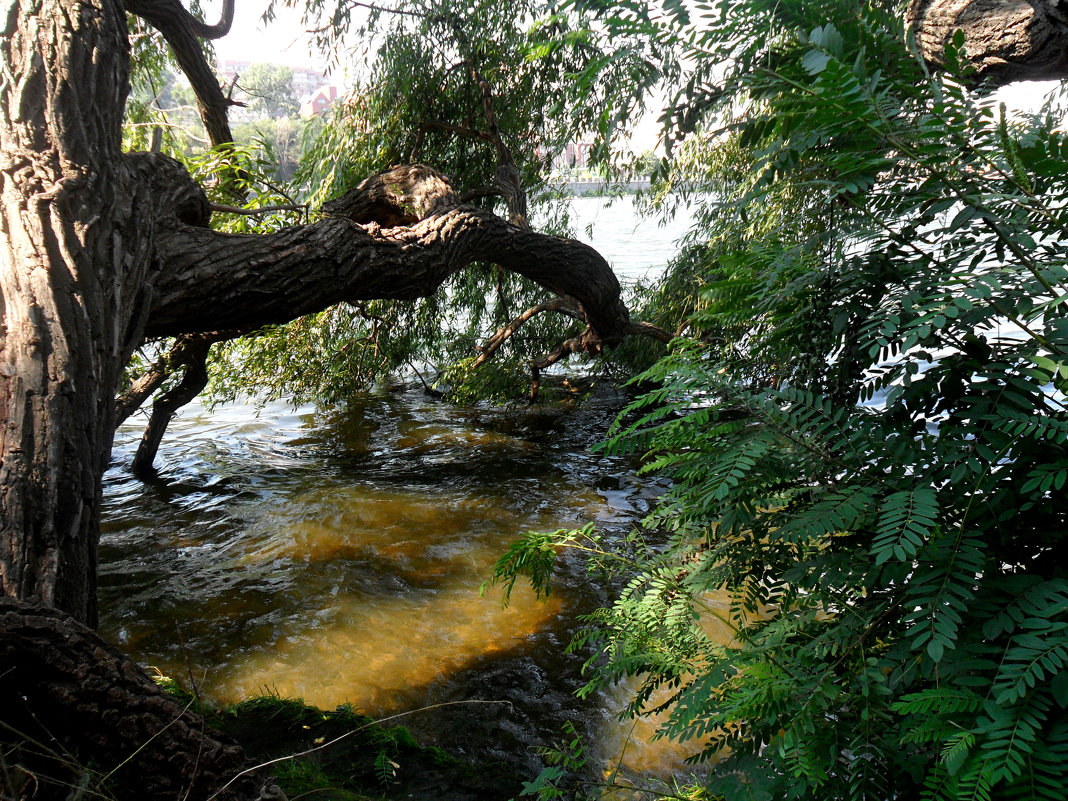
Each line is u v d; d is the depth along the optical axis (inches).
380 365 297.1
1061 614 47.2
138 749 57.1
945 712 44.3
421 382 378.0
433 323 312.8
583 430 301.9
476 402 344.8
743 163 238.7
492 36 261.9
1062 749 40.7
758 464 59.5
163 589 173.3
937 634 44.6
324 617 159.3
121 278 93.3
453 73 271.3
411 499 228.5
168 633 154.3
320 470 259.0
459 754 113.7
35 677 55.0
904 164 57.6
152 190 116.1
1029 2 103.7
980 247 57.5
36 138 95.7
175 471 257.8
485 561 185.5
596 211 310.0
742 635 64.2
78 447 76.3
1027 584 47.7
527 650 145.6
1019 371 52.7
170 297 111.3
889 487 55.1
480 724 122.0
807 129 58.9
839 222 64.5
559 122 273.0
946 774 45.1
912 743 49.2
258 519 215.2
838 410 58.2
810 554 61.2
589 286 226.7
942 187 55.3
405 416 329.4
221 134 225.8
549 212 317.7
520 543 80.0
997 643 47.6
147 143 203.8
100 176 97.8
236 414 331.9
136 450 277.7
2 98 97.6
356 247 141.0
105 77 105.8
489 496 230.7
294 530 206.2
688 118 65.7
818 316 65.6
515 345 321.7
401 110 266.7
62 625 56.4
